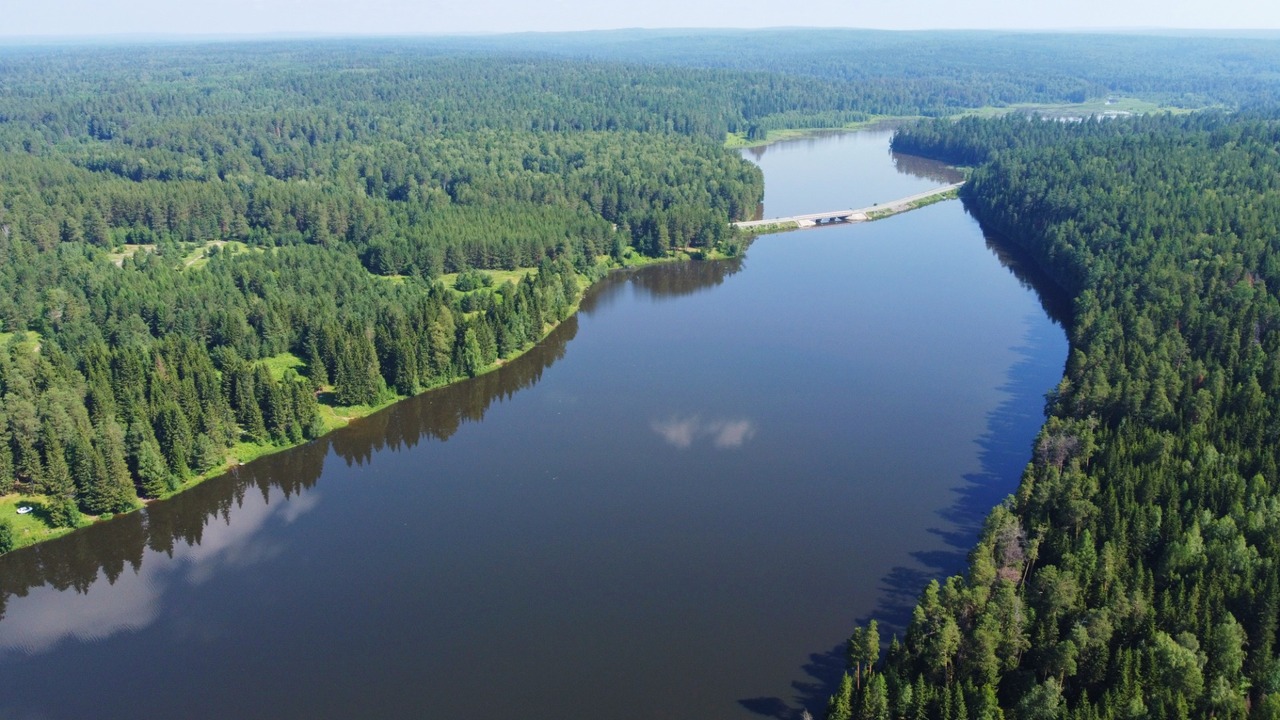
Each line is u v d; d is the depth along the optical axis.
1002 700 123.00
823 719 129.50
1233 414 179.25
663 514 182.62
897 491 188.00
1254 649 123.12
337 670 142.50
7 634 153.12
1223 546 138.50
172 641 150.12
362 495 193.25
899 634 146.38
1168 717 109.19
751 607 154.25
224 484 196.38
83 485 180.00
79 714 135.38
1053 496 161.12
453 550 172.62
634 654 144.25
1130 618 127.06
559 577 163.62
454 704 135.25
